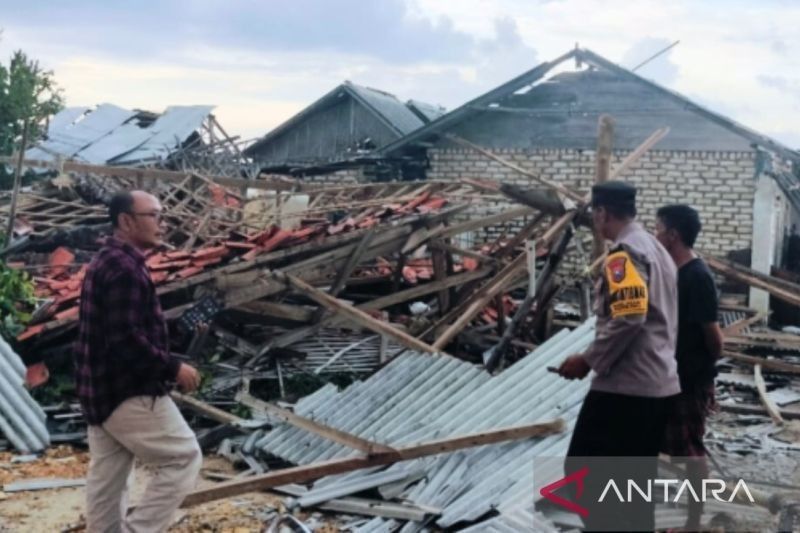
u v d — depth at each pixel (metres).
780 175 17.02
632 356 3.61
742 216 16.31
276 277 8.30
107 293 3.85
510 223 16.95
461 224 9.98
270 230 8.77
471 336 9.86
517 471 5.30
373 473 5.62
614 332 3.51
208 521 5.16
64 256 10.98
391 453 5.50
